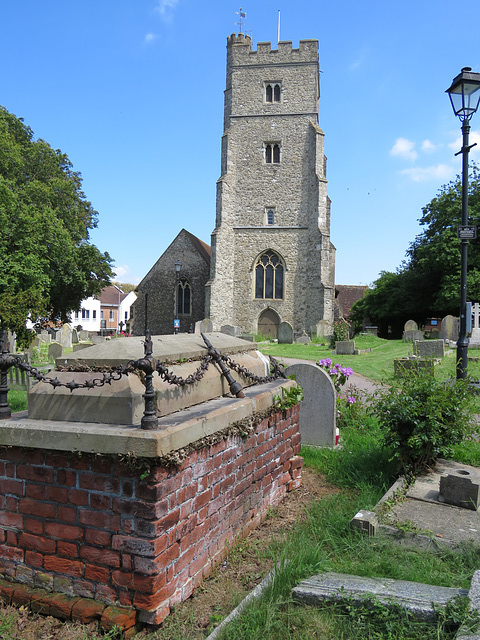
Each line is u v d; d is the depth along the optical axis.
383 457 4.96
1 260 19.39
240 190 30.95
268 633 2.27
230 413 3.10
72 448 2.46
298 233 30.34
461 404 4.53
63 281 26.64
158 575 2.37
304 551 2.96
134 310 35.31
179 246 34.47
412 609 2.31
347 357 17.98
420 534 3.27
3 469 2.71
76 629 2.39
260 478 3.68
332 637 2.28
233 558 3.07
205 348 3.78
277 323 30.47
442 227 31.56
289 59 30.61
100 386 2.69
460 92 6.51
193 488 2.69
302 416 5.84
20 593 2.57
